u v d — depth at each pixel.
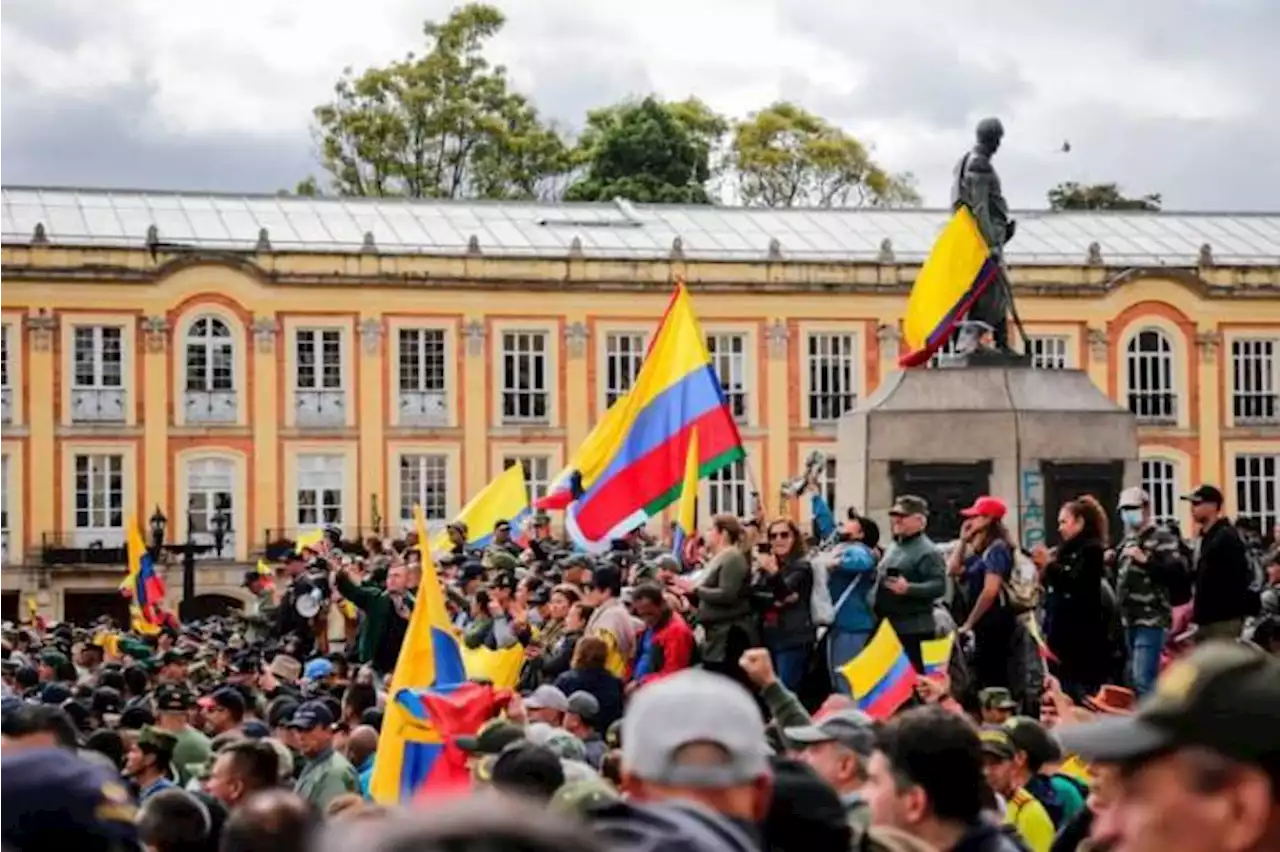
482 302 85.12
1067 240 90.94
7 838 6.57
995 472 34.31
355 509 84.12
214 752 16.88
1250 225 93.19
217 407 83.25
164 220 86.19
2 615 82.19
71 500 82.31
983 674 23.58
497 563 32.34
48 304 82.00
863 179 124.56
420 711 18.11
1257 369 88.50
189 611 69.25
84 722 21.52
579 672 21.14
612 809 6.57
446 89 117.69
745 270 86.44
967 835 9.52
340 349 84.25
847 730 12.02
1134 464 34.59
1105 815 5.97
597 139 118.81
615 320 85.94
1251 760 5.57
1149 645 23.56
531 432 85.38
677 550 30.34
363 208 89.25
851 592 23.20
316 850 4.96
